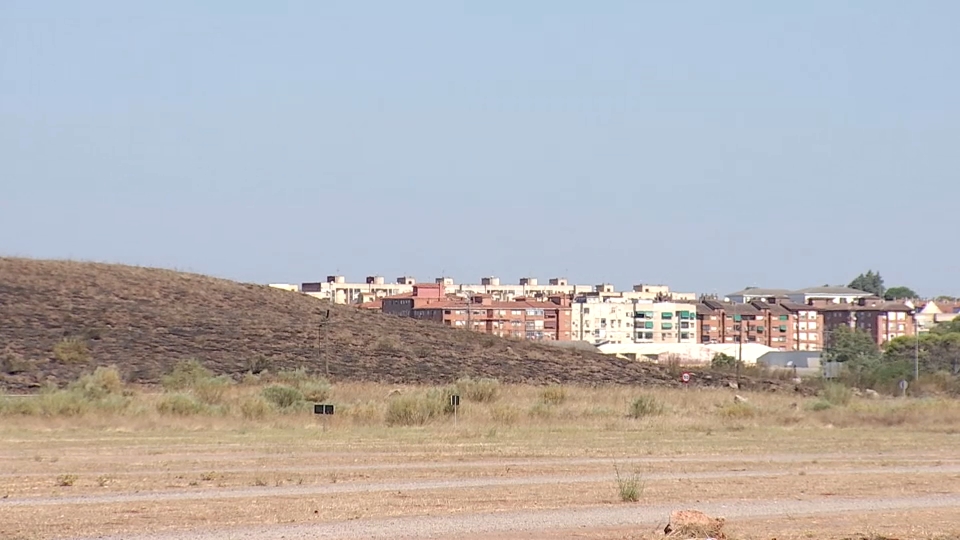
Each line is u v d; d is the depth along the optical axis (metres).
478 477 41.94
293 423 68.38
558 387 92.88
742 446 56.50
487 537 28.44
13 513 31.98
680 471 45.16
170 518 31.16
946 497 37.75
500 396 89.25
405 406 70.88
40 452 50.00
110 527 29.66
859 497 37.44
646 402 79.94
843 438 62.41
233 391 88.25
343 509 33.00
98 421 66.06
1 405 68.56
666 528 28.61
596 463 47.44
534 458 49.28
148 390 91.12
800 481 41.72
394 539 28.12
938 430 70.06
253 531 29.16
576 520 31.34
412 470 43.94
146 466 44.84
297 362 115.38
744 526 30.36
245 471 43.19
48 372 99.44
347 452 50.94
